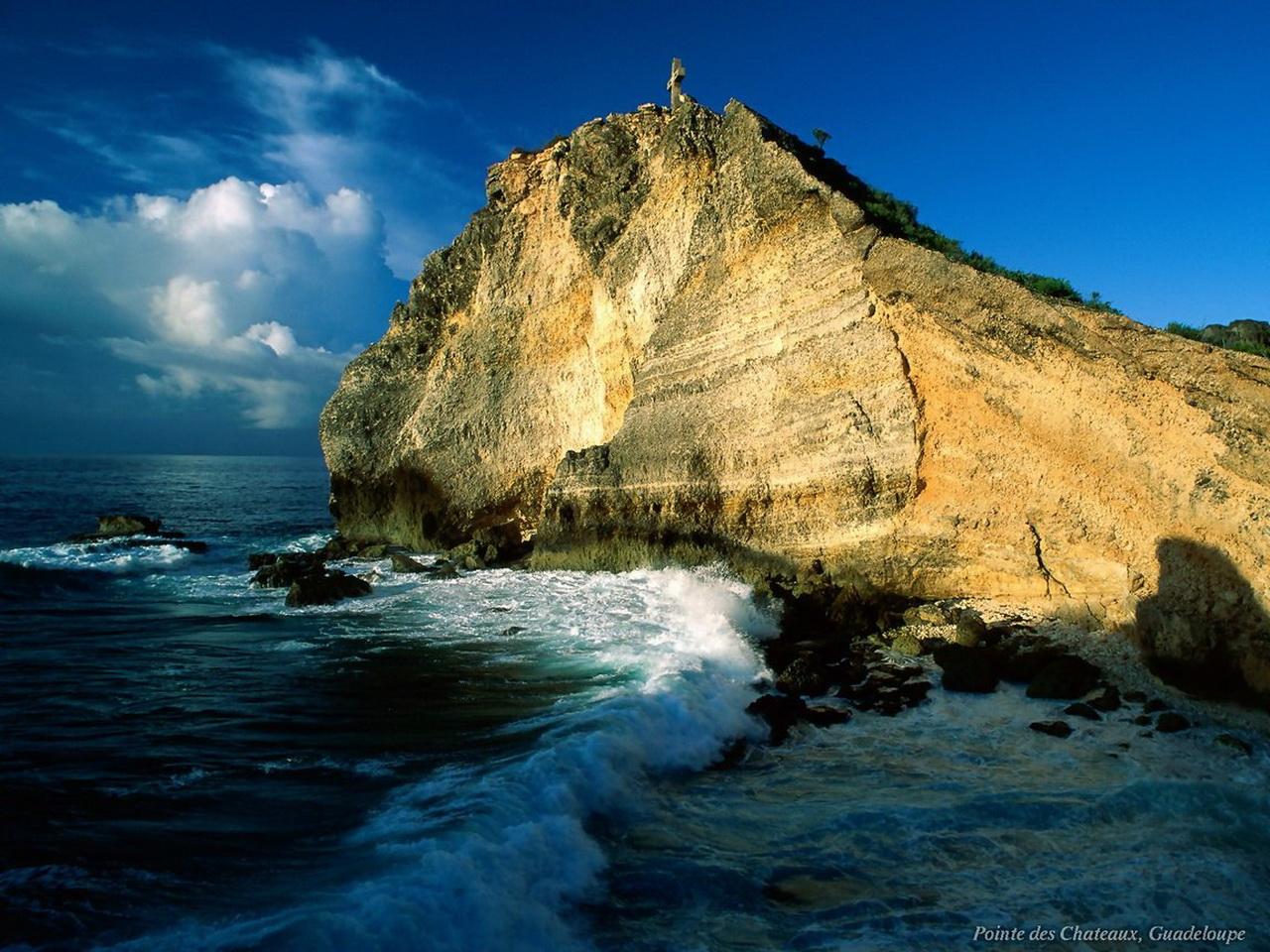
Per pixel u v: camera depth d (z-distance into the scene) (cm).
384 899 590
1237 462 1216
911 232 2052
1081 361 1454
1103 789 895
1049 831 805
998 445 1567
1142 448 1355
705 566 1998
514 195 3059
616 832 797
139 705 1103
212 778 843
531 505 2978
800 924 641
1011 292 1551
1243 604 1150
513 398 3003
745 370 2036
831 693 1234
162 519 4781
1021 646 1349
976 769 956
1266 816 841
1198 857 759
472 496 3000
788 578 1842
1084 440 1442
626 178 2664
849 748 1028
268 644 1484
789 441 1886
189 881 634
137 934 559
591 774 856
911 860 747
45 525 4166
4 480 8512
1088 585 1423
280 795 801
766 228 2041
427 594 2000
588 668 1282
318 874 643
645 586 1955
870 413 1731
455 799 778
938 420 1653
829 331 1841
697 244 2288
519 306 3006
